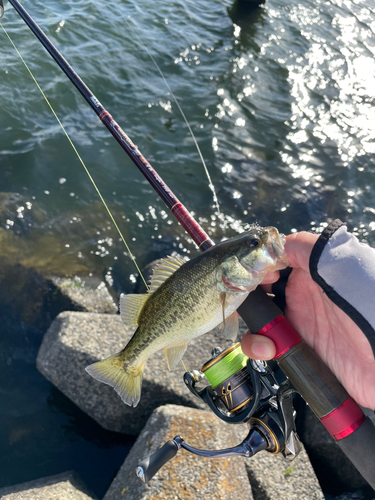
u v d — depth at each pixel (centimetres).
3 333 86
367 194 125
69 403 76
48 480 64
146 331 39
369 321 27
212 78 158
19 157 122
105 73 151
